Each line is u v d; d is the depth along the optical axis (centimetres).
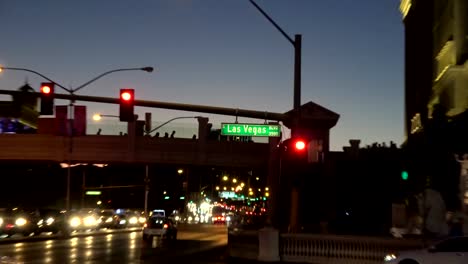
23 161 6019
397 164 5197
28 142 5881
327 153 4628
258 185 16338
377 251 2497
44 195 9606
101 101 2842
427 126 3859
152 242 4534
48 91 2844
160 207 12138
